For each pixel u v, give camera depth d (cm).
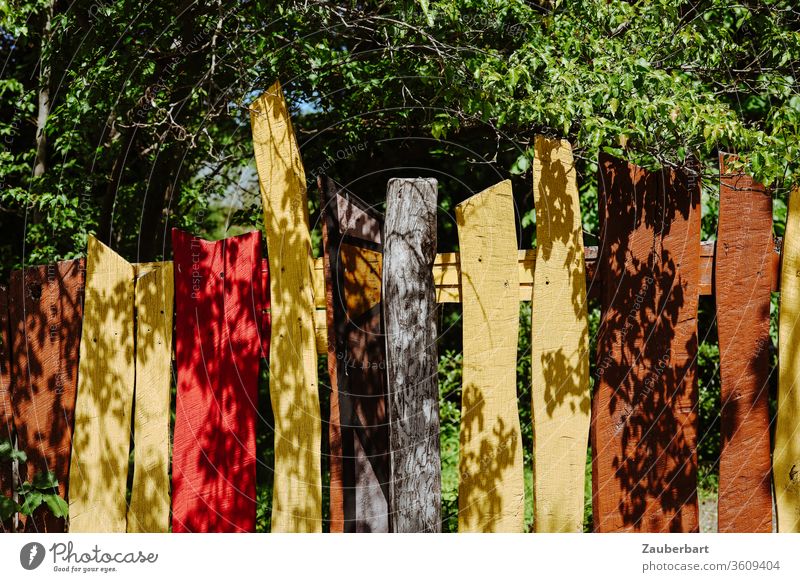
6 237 609
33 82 552
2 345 310
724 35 349
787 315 295
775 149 274
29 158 545
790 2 392
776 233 546
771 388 548
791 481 299
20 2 393
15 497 312
